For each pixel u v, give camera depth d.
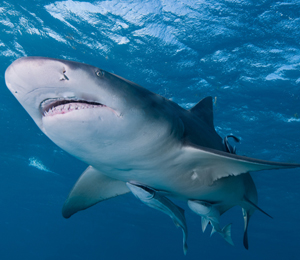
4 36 10.23
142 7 8.76
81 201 3.26
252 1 8.17
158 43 9.73
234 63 10.16
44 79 1.54
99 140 1.86
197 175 2.47
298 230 35.59
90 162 2.18
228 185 3.01
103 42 9.95
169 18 9.00
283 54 9.53
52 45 10.38
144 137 1.96
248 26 8.88
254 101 11.66
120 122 1.81
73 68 1.57
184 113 2.86
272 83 10.56
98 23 9.32
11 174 26.56
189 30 9.23
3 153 21.27
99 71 1.70
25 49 10.75
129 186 2.54
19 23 9.67
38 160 21.38
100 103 1.77
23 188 30.97
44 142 17.75
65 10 9.02
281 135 13.49
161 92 11.92
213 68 10.44
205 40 9.47
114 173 2.42
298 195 21.66
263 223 34.16
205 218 3.16
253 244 52.75
